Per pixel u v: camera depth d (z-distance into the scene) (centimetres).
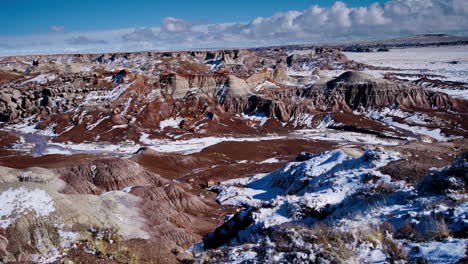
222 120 10888
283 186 4628
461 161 1562
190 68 19762
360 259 827
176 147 8362
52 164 5822
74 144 8512
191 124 10306
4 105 10794
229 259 1052
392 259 793
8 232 1463
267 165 6844
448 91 14525
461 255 717
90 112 10225
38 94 11256
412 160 2434
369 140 8738
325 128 10444
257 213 2139
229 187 5344
